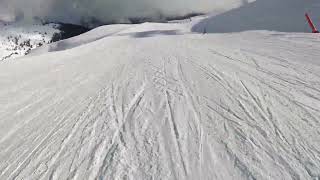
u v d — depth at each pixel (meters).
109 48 19.28
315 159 3.04
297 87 5.36
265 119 4.13
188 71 7.86
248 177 2.86
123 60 12.23
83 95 6.63
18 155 3.90
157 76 7.71
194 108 4.86
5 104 6.41
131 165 3.29
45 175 3.33
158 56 12.12
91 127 4.56
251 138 3.61
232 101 5.01
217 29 35.19
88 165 3.42
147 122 4.47
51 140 4.26
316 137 3.49
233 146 3.46
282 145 3.37
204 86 6.14
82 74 9.41
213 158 3.25
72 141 4.13
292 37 12.01
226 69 7.53
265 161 3.09
